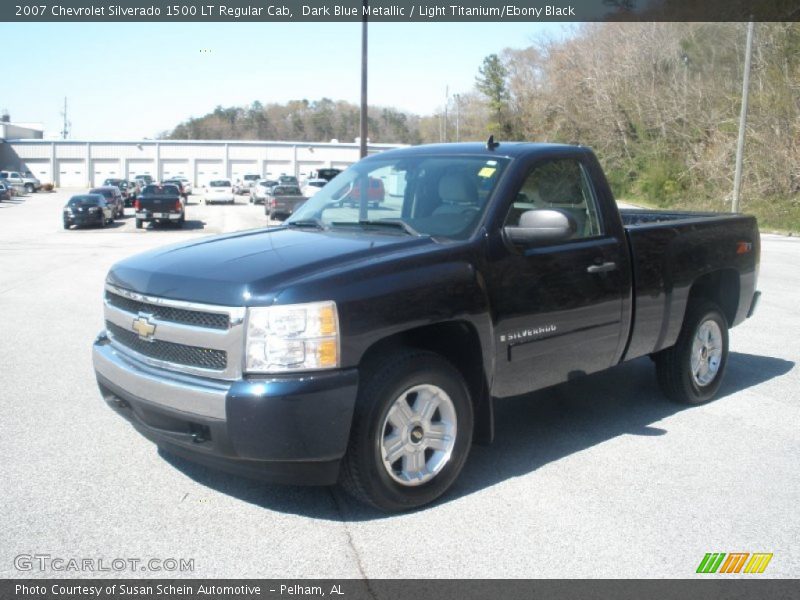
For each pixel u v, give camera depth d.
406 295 4.00
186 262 4.26
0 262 16.42
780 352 8.21
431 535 3.89
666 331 5.70
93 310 10.36
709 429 5.62
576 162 5.21
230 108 106.19
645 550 3.77
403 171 5.20
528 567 3.59
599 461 4.95
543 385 4.86
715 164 38.16
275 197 35.62
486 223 4.52
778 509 4.25
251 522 4.01
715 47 41.62
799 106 34.47
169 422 4.01
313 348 3.72
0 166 85.31
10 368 7.14
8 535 3.84
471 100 75.75
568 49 52.62
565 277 4.82
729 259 6.32
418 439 4.15
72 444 5.12
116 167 86.00
